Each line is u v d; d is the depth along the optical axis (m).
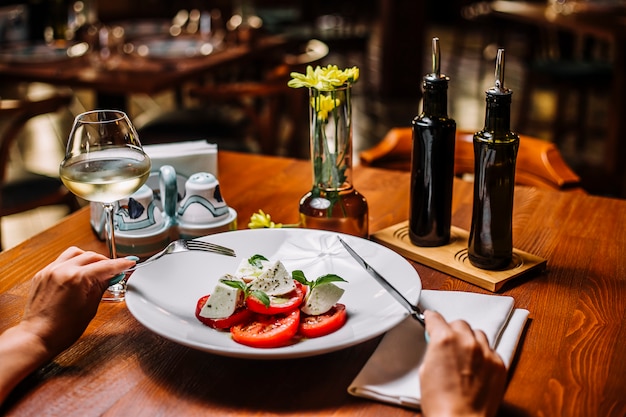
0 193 2.39
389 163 1.81
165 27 3.52
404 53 5.51
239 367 0.89
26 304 0.98
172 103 5.35
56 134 4.52
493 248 1.09
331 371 0.88
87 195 1.04
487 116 1.05
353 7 5.95
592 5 4.05
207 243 1.08
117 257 1.18
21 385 0.86
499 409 0.81
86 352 0.93
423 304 0.98
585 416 0.79
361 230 1.22
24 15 3.14
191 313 0.96
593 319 0.99
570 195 1.47
